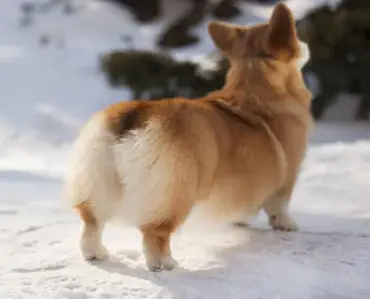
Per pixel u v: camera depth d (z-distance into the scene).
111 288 2.57
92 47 9.63
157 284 2.59
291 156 2.89
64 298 2.54
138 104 2.67
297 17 7.25
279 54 2.88
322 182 3.57
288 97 2.90
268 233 2.91
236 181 2.74
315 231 2.93
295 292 2.55
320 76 6.40
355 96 6.87
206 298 2.53
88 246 2.71
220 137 2.70
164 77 6.82
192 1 11.06
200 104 2.74
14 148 5.79
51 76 8.31
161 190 2.61
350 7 7.05
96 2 11.15
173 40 9.72
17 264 2.70
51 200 3.32
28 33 10.27
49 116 6.89
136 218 2.62
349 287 2.57
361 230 2.94
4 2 11.40
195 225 2.91
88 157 2.63
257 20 10.72
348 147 4.39
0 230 2.92
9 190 3.48
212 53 7.65
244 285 2.58
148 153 2.60
